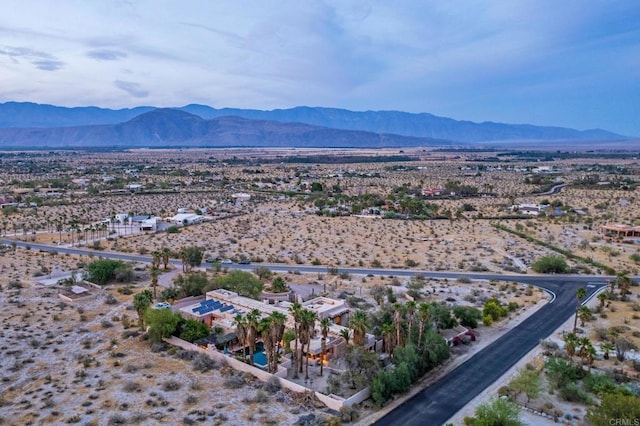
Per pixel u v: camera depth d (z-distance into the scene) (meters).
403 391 66.88
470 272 128.88
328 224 191.88
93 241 161.38
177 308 92.88
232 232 177.12
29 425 56.69
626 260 140.50
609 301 105.25
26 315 92.44
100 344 80.56
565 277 124.88
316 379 70.31
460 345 83.12
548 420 60.25
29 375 69.62
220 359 74.38
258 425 57.41
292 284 112.38
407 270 130.50
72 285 112.50
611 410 54.25
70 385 66.50
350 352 71.31
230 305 93.00
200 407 61.19
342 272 126.69
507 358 77.94
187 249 130.25
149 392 64.56
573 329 88.88
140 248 152.00
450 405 64.00
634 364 73.00
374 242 162.25
